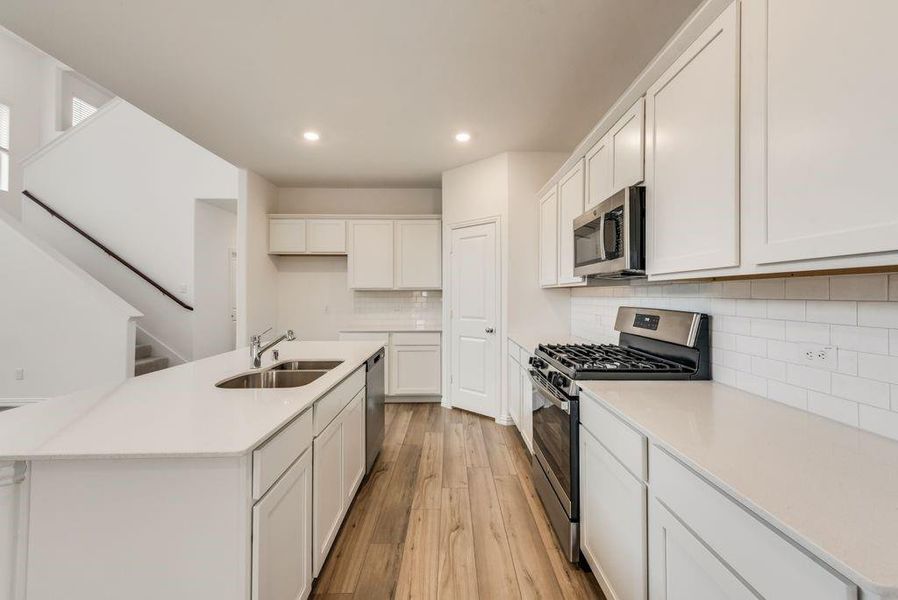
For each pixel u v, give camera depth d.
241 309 4.00
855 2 0.76
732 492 0.75
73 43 2.05
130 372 3.93
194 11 1.81
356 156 3.68
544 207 3.33
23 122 5.64
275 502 1.16
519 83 2.42
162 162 4.93
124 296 4.89
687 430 1.07
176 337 4.89
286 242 4.46
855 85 0.76
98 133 4.96
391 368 4.35
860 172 0.75
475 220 3.80
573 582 1.61
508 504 2.21
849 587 0.55
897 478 0.79
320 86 2.46
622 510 1.27
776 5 0.95
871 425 1.04
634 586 1.19
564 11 1.80
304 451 1.43
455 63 2.21
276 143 3.38
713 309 1.66
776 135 0.95
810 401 1.22
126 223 4.95
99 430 1.12
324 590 1.57
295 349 2.83
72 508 1.02
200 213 4.98
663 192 1.48
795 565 0.64
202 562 1.02
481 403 3.81
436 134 3.18
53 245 4.92
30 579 1.02
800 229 0.89
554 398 1.82
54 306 3.84
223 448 1.00
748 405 1.30
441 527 1.99
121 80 2.40
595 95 2.56
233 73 2.32
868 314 1.05
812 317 1.21
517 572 1.67
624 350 2.21
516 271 3.56
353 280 4.46
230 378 1.89
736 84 1.08
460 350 4.01
